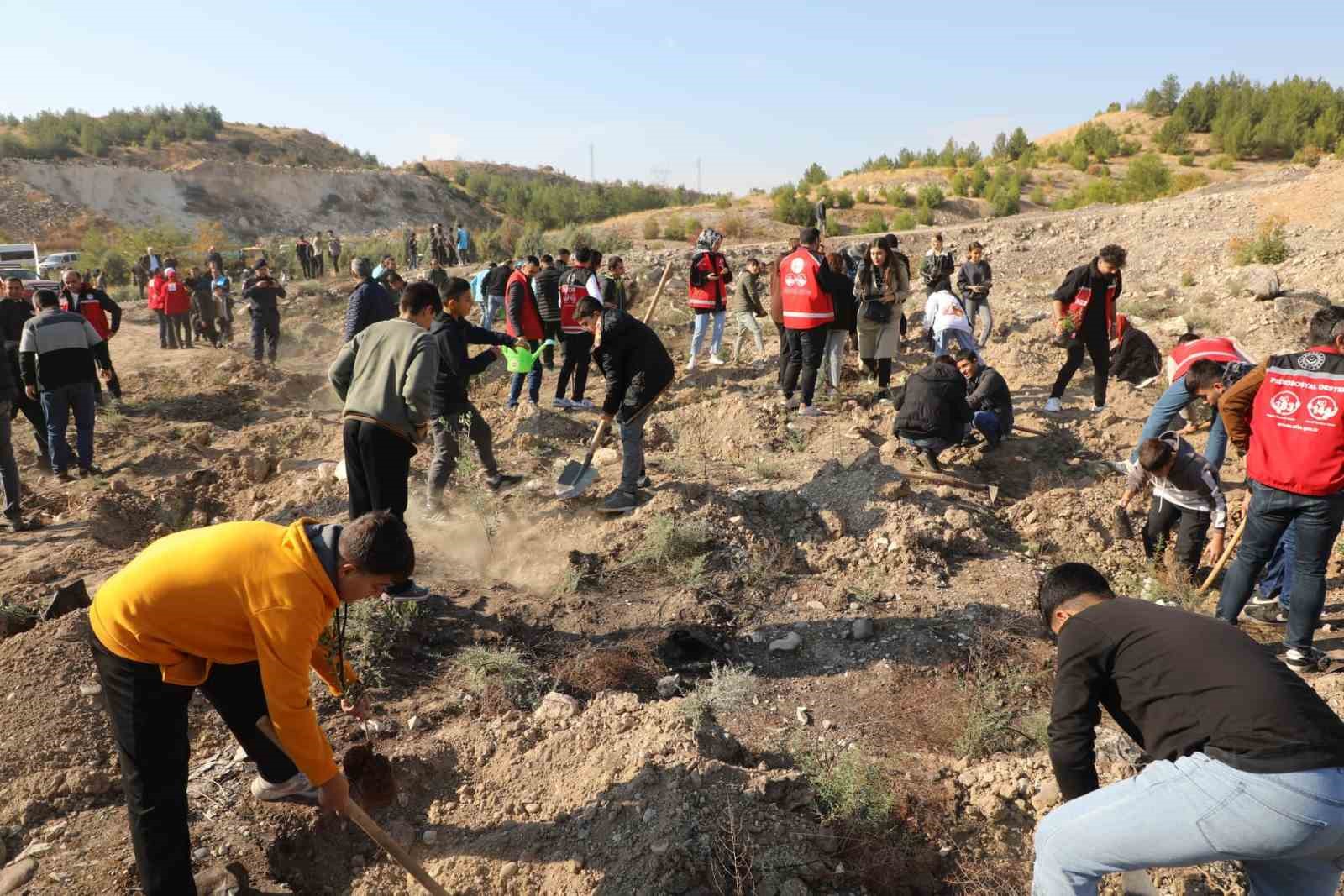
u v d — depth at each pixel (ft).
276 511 21.04
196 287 48.26
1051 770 11.78
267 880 10.23
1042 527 19.94
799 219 115.14
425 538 18.62
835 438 24.40
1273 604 16.26
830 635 15.34
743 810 10.47
